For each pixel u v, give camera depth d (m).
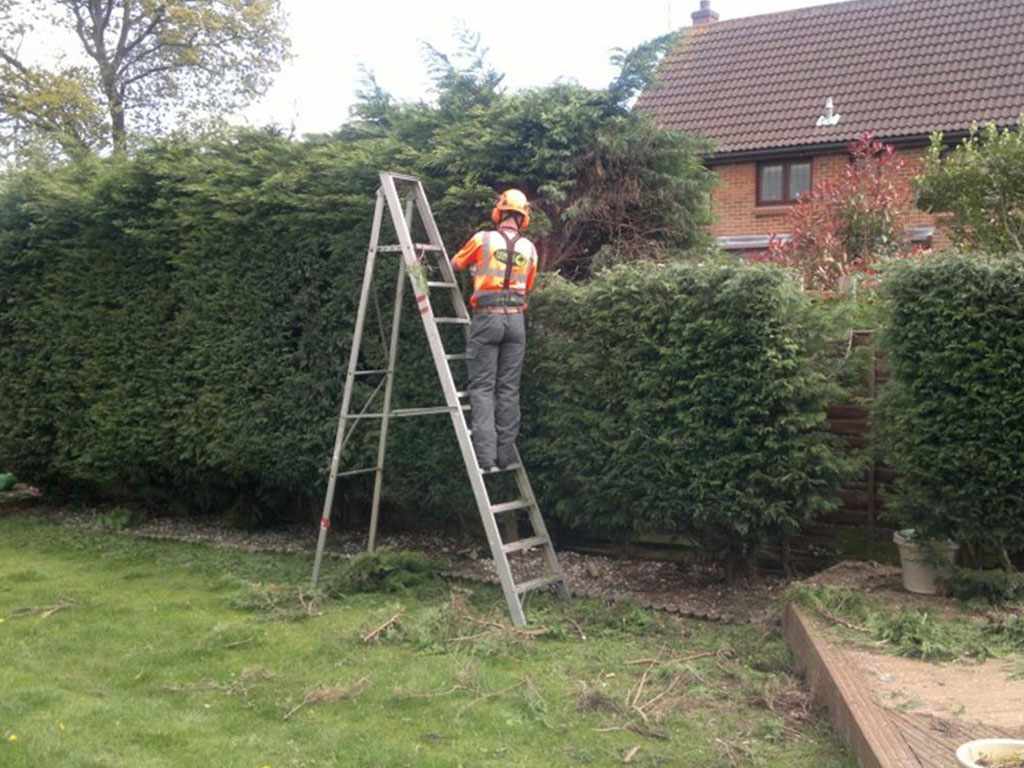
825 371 7.54
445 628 6.98
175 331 10.34
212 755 5.09
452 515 9.39
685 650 6.64
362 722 5.55
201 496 11.09
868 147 14.12
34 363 11.52
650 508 7.80
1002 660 5.53
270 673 6.26
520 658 6.56
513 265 7.82
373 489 9.54
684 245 9.51
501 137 8.84
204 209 9.97
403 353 9.03
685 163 9.48
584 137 9.01
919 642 5.73
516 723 5.49
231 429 9.94
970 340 6.55
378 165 8.98
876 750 4.30
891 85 18.53
